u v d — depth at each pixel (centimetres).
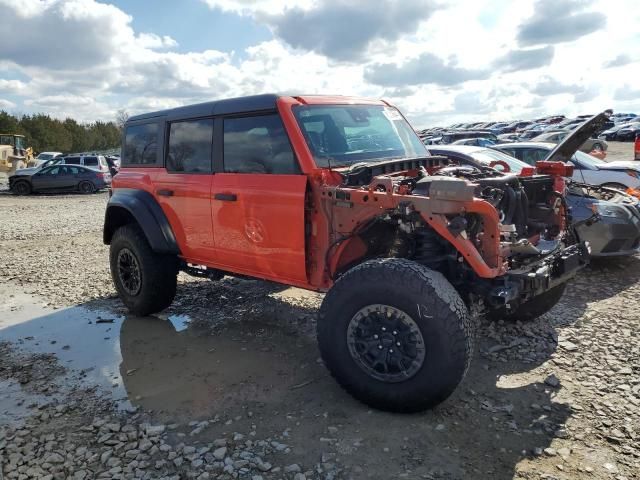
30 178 2145
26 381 399
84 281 691
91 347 466
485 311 375
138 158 530
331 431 312
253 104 411
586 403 338
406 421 321
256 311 543
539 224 405
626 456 283
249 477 273
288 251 389
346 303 330
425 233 343
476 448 293
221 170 438
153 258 511
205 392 372
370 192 342
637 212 627
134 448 303
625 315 489
